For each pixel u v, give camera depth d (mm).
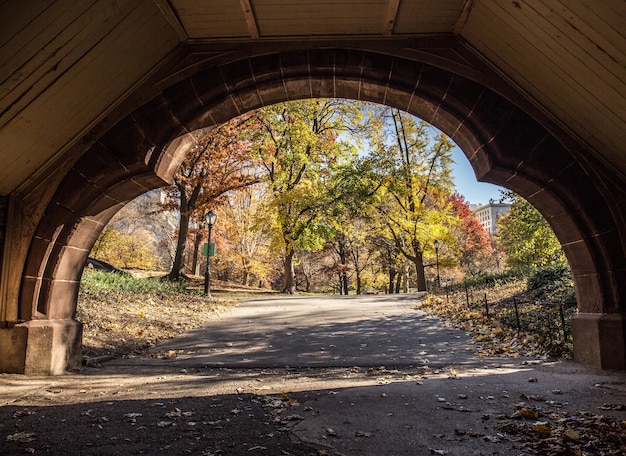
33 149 6383
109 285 14883
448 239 28438
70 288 7582
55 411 4859
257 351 9219
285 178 26141
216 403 5137
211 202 25844
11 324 6840
